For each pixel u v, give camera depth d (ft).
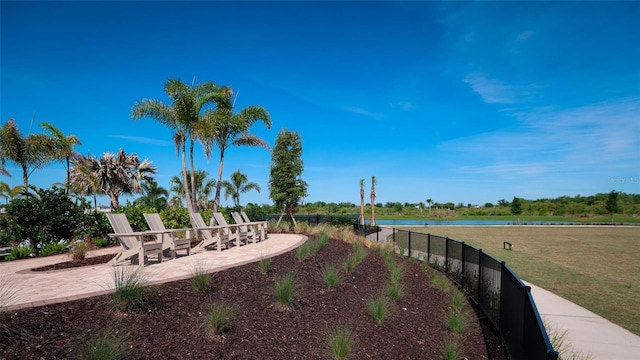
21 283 17.58
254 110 57.88
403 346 16.15
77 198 39.04
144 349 11.47
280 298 16.85
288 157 69.72
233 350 12.57
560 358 16.31
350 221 83.46
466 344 18.11
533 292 29.58
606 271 40.83
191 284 17.17
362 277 25.12
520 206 241.96
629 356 17.19
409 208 285.84
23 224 34.47
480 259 24.59
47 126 58.54
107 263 24.12
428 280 30.07
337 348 13.71
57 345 10.77
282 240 39.37
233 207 64.64
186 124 49.26
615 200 215.92
